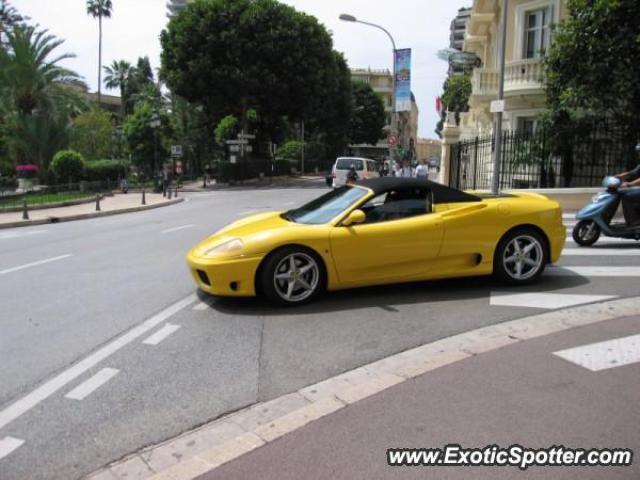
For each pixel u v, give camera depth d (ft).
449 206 22.59
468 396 13.17
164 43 139.54
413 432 11.67
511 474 10.14
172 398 13.96
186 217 62.49
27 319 21.24
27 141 110.83
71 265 32.65
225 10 133.39
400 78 90.48
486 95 69.46
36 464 11.25
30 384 15.05
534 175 58.75
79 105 124.06
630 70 49.57
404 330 18.31
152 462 11.23
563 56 51.85
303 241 20.72
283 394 13.98
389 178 23.16
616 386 13.55
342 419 12.32
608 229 32.07
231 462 10.87
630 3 48.14
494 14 85.30
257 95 141.38
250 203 81.30
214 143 166.40
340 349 16.81
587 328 17.79
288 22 136.67
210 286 20.98
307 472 10.42
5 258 36.17
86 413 13.32
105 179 121.90
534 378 14.07
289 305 21.12
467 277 25.07
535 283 23.95
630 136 53.06
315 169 240.53
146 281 27.30
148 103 147.84
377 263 21.47
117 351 17.33
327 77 149.59
